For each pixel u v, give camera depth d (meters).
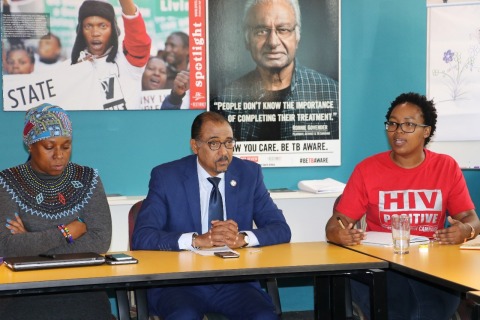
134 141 4.20
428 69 4.45
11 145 4.03
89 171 2.91
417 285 2.96
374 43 4.48
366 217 3.23
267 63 4.32
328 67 4.41
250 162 3.22
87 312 2.59
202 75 4.25
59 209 2.81
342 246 2.92
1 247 2.68
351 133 4.48
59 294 2.60
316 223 4.15
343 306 2.72
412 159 3.15
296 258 2.62
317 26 4.38
